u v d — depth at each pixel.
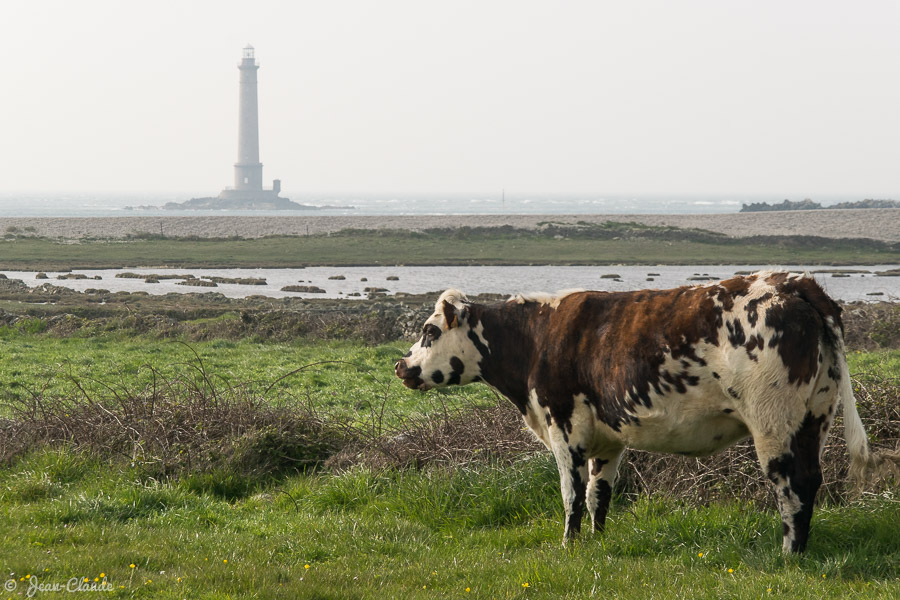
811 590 6.71
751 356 7.36
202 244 108.25
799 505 7.41
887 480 8.95
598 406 8.43
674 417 7.86
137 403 13.86
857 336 29.83
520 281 73.25
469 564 8.23
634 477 10.14
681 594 6.86
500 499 10.00
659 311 7.92
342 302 54.28
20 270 79.81
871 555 7.60
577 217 141.38
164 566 8.20
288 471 12.63
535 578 7.53
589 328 8.41
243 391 15.34
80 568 8.01
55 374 24.17
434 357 9.48
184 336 35.91
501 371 9.27
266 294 61.97
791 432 7.34
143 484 11.70
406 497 10.47
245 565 8.06
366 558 8.55
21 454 13.02
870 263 93.88
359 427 14.18
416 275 79.31
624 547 8.38
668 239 115.12
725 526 8.43
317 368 25.66
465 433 11.83
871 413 10.11
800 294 7.34
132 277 74.56
